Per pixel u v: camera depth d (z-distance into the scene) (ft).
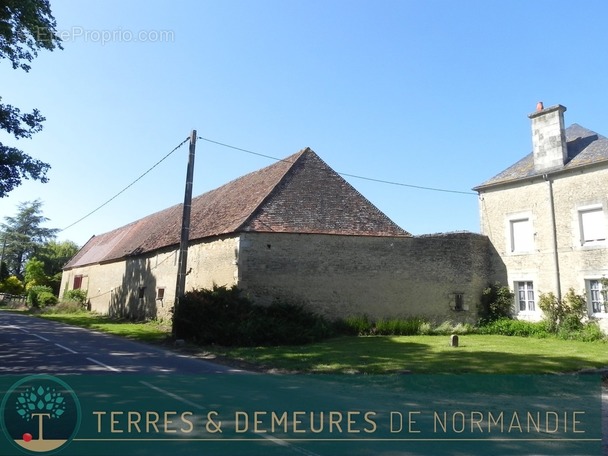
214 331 46.37
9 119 50.37
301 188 64.39
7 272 172.04
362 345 46.60
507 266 65.62
